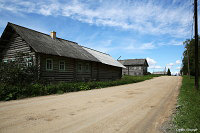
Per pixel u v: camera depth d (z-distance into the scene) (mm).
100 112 5328
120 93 10625
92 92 11164
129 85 18469
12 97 7938
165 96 9336
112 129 3756
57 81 14898
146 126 4008
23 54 12211
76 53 17938
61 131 3584
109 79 25641
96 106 6277
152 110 5715
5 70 9664
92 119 4527
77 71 18031
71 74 17047
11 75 9734
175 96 9367
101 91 11859
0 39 15695
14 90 8508
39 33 17297
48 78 14008
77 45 22656
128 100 7785
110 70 26375
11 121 4289
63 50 16219
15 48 15516
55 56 15062
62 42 19172
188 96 8297
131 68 57438
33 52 13727
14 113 5109
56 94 9977
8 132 3514
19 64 10742
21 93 8680
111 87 15617
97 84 15391
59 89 10969
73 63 17531
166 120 4527
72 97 8688
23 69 10547
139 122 4320
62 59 15922
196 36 12867
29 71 11133
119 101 7469
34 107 6039
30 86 9555
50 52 13547
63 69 15977
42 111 5402
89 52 22719
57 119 4496
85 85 13867
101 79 23000
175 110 5746
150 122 4332
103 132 3557
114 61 29219
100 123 4176
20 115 4879
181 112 5176
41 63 13461
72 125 3996
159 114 5168
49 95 9508
